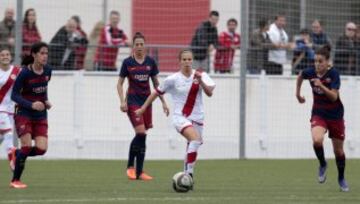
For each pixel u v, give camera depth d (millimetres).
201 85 33000
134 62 37656
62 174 39406
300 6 54000
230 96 51062
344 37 53594
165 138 50469
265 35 52281
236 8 55906
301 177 39094
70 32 50500
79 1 53688
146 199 29156
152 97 33531
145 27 54875
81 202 28109
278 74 52562
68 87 49188
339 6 54844
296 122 52469
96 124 49656
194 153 32781
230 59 52094
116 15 51656
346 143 53438
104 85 49656
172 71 53219
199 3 54812
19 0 47250
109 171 41250
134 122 37531
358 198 30219
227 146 51188
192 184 31891
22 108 32562
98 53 51281
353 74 53844
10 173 39375
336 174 41156
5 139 39969
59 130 49188
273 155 52062
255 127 51719
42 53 32219
